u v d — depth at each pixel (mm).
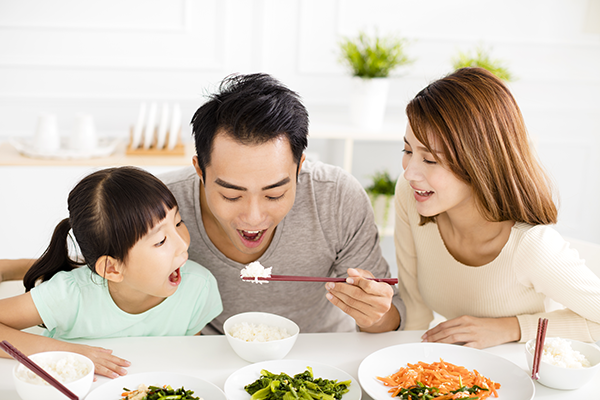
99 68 2596
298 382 846
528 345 977
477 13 2811
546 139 3045
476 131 1013
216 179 955
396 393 873
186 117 2736
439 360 973
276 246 1228
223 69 2697
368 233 1286
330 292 1036
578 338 1078
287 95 971
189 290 1146
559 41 2883
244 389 867
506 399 873
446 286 1267
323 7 2705
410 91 2865
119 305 1104
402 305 1234
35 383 815
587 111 3021
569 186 3154
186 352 1001
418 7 2766
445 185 1056
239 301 1310
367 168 3029
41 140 2293
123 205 974
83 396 829
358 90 2510
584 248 1358
